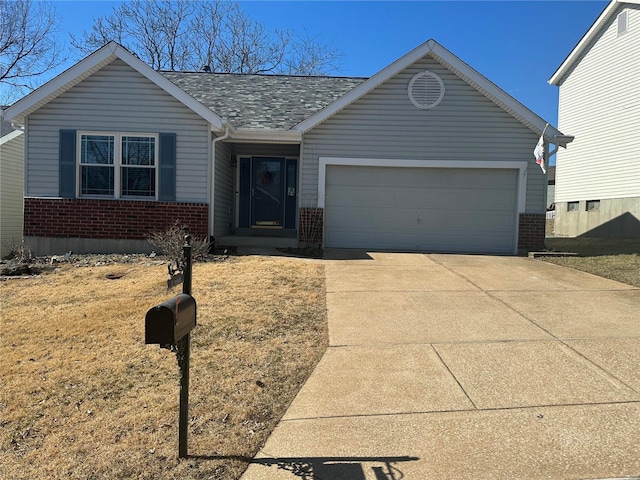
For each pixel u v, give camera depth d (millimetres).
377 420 3477
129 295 6758
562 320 5668
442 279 7988
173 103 10477
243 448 3148
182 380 3000
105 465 2992
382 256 10461
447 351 4754
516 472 2830
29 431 3420
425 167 11531
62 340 5098
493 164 11375
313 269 8594
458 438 3217
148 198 10578
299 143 11859
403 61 11109
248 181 13422
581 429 3287
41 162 10430
